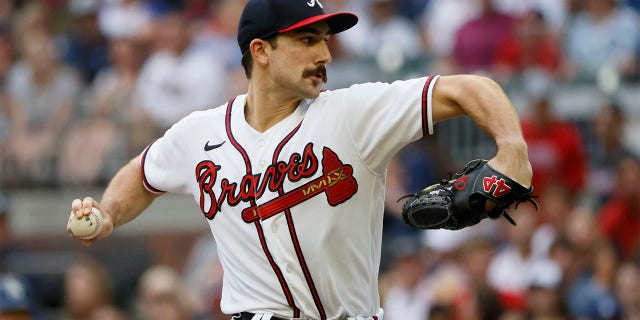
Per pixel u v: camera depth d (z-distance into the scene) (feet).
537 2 131.23
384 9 135.85
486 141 121.19
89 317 105.60
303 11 45.01
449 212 42.75
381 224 47.37
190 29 138.51
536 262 101.96
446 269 104.12
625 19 128.06
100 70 144.66
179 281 109.60
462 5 134.21
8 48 146.61
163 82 132.46
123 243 126.21
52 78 137.28
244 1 138.92
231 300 48.52
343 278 46.24
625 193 108.17
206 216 48.60
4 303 63.36
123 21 147.64
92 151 131.13
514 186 41.60
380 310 48.73
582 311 99.30
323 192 45.42
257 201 46.29
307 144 45.70
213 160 47.96
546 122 113.70
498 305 99.30
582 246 102.22
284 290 46.44
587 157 118.11
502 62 123.65
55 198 132.36
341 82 127.24
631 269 101.50
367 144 44.96
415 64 127.34
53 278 124.47
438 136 122.11
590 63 126.72
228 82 133.49
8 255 115.55
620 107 116.47
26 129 136.05
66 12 152.76
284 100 46.57
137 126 130.72
